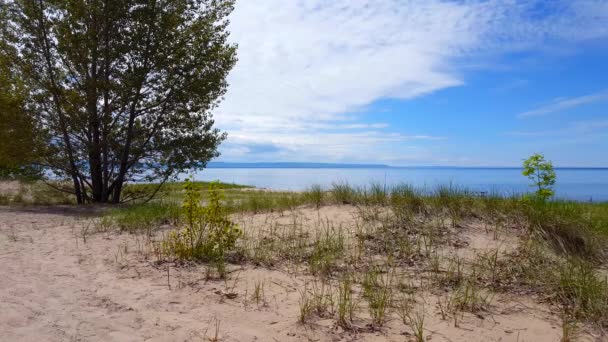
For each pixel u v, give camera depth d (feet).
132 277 16.98
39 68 44.65
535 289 15.65
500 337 11.89
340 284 16.14
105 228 27.91
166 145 47.03
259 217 28.99
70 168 47.21
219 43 48.91
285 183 225.97
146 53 45.75
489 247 20.29
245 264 18.97
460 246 20.49
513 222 23.13
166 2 46.73
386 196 28.60
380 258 19.39
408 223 23.66
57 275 17.06
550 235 21.16
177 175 49.14
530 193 24.63
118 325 12.10
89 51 44.60
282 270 18.08
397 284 16.15
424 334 11.95
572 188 221.46
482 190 27.09
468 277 16.76
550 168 24.41
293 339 11.53
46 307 13.25
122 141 48.11
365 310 13.57
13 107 42.14
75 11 43.37
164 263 18.97
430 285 16.07
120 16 44.52
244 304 14.10
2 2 43.80
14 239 24.31
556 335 12.10
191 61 47.57
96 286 15.76
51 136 45.29
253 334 11.77
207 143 49.26
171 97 47.16
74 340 10.96
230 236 20.77
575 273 16.26
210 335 11.62
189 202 21.72
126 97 44.42
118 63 46.09
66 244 23.16
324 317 13.00
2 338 10.75
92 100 44.29
